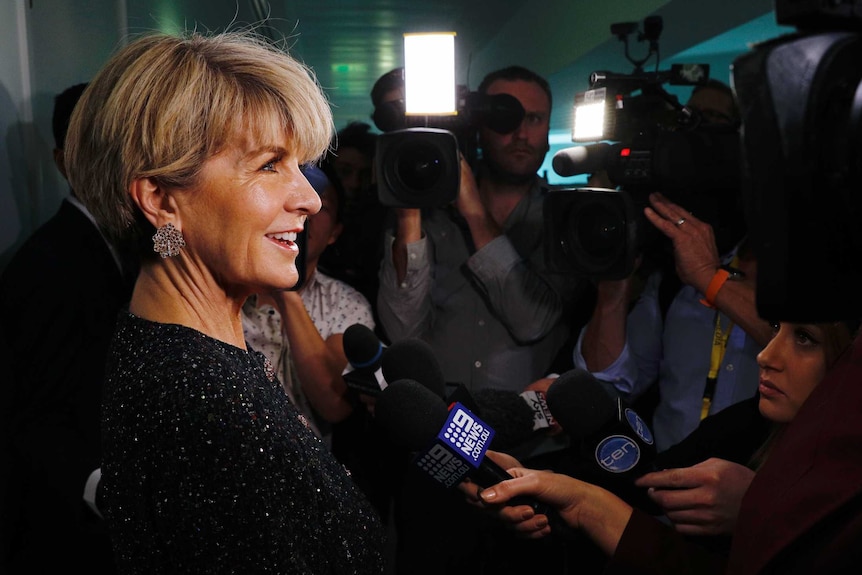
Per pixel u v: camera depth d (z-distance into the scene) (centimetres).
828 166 60
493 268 226
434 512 188
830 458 80
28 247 204
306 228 151
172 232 99
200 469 90
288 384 225
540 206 250
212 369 94
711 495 131
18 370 196
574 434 144
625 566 131
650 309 221
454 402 152
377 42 1002
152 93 95
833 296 64
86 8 280
